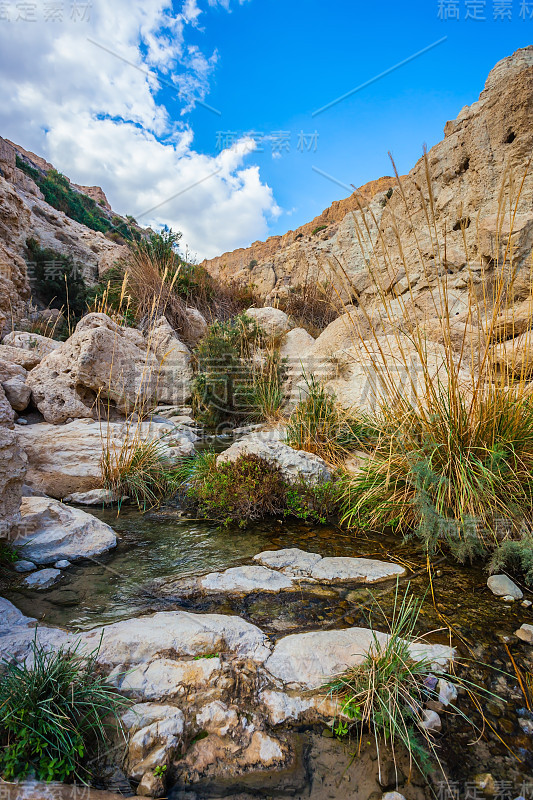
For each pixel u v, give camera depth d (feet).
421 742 5.16
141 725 5.19
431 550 9.97
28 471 13.96
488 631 7.03
